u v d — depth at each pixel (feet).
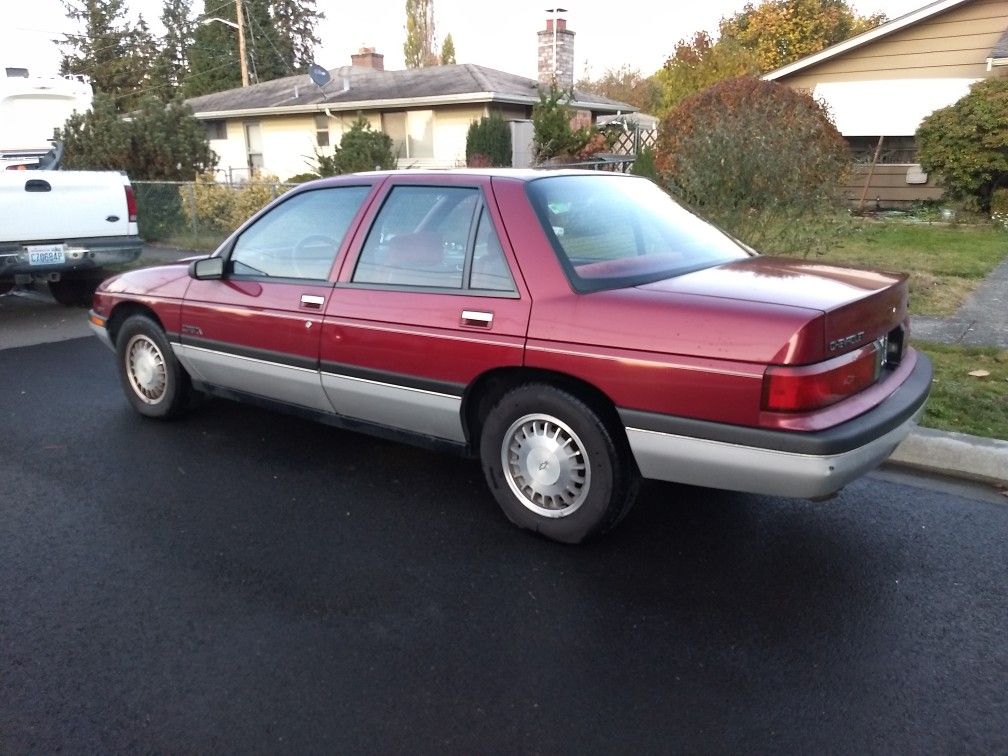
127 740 8.66
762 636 10.28
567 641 10.26
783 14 118.21
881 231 39.14
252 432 17.99
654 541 12.75
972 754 8.31
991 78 48.29
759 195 24.11
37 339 27.78
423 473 15.64
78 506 14.29
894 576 11.62
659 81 139.44
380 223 14.05
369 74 86.74
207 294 16.48
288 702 9.23
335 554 12.52
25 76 53.93
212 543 12.91
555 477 12.26
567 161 57.31
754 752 8.37
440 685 9.48
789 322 9.98
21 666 9.91
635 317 10.98
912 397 11.46
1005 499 13.99
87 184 29.25
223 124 87.25
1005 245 39.09
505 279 12.25
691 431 10.62
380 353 13.52
